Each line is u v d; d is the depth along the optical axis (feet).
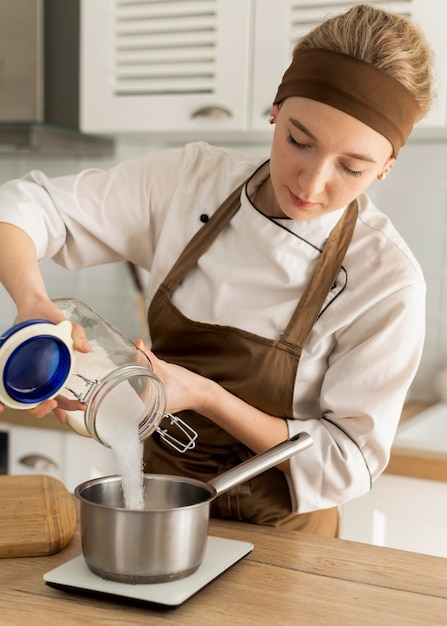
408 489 5.90
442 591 3.05
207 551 3.28
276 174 3.63
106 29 6.97
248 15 6.51
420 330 3.98
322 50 3.41
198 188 4.45
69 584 2.91
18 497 3.81
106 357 2.95
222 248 4.28
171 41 6.79
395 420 3.98
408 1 5.98
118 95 7.07
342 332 4.08
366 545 3.51
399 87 3.44
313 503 3.94
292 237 4.03
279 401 4.09
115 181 4.50
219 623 2.73
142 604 2.81
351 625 2.74
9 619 2.72
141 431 3.13
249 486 4.01
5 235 3.85
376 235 4.07
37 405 2.77
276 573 3.17
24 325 2.62
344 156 3.42
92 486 3.11
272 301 4.14
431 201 7.36
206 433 4.17
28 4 6.93
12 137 7.12
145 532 2.86
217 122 6.72
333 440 3.91
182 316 4.22
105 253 4.63
